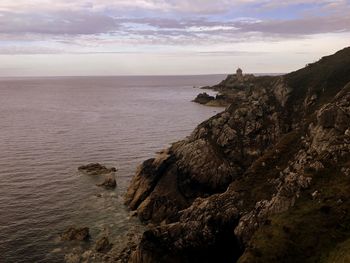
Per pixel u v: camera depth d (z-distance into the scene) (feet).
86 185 319.27
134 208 274.98
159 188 277.23
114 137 511.40
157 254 193.57
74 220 253.24
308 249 150.41
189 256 196.24
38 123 625.82
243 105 332.19
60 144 465.06
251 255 155.84
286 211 174.09
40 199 286.25
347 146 196.24
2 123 623.77
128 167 372.99
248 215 192.44
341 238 148.46
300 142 236.84
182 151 299.38
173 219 239.71
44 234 232.12
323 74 322.14
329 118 220.43
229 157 297.33
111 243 224.12
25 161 387.14
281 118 309.22
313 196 175.83
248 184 220.23
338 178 180.34
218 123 318.24
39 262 202.28
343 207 161.07
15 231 234.17
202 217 205.98
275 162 232.32
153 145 467.11
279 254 152.15
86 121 653.30
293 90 328.29
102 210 271.08
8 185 313.94
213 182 279.08
